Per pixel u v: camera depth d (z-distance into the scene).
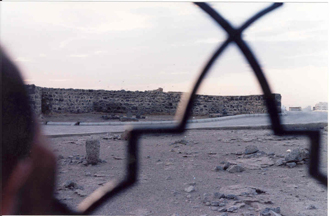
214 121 16.48
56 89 19.36
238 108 21.14
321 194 3.67
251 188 3.95
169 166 5.34
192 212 3.19
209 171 5.02
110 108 21.45
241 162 5.55
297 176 4.53
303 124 10.00
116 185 2.24
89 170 5.17
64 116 18.50
